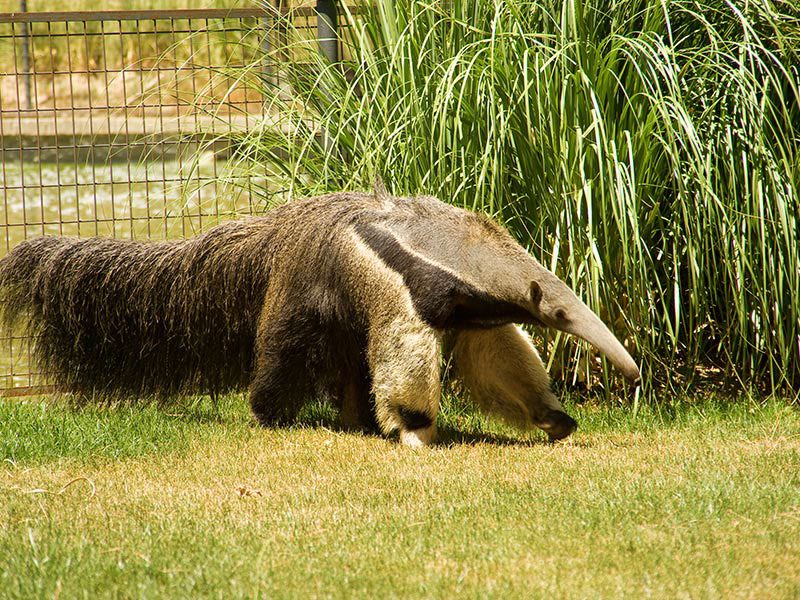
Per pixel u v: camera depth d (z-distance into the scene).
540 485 8.86
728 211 11.70
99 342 11.68
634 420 11.30
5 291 11.59
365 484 9.02
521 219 12.01
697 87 11.95
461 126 11.82
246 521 7.95
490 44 11.73
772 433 10.68
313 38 13.78
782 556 6.97
